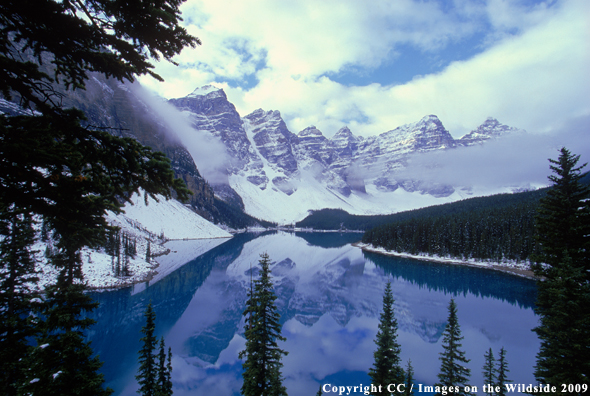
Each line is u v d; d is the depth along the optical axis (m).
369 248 170.62
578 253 19.88
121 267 77.00
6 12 5.43
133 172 6.71
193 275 92.00
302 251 164.00
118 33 6.25
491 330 51.53
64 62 6.56
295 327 55.94
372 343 48.69
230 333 51.75
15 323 11.78
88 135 6.45
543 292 20.98
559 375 16.50
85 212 6.91
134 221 151.25
